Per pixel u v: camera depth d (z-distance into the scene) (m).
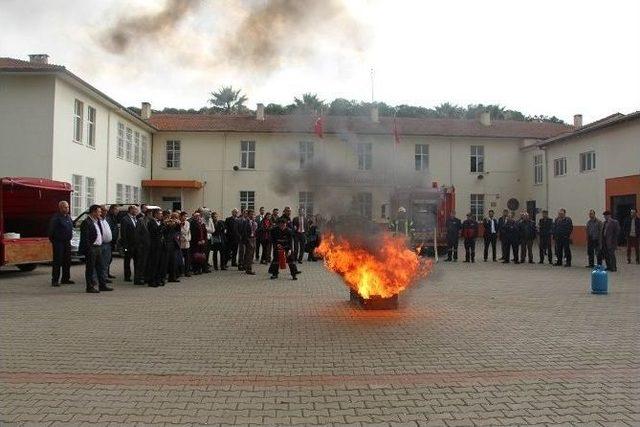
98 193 26.89
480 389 5.29
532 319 8.82
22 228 17.19
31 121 21.73
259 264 18.55
